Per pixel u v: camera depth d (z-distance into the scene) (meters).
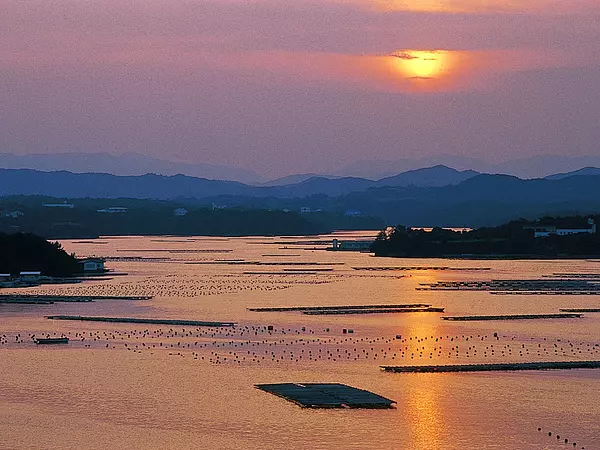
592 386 179.62
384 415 158.50
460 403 166.50
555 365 196.75
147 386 177.12
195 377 184.75
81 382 179.75
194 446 142.88
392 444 143.88
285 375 187.25
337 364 198.38
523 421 156.12
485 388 177.38
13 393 171.75
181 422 154.25
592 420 157.12
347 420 155.25
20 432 149.25
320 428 151.00
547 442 145.88
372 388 176.62
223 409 161.25
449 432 149.75
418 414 159.12
